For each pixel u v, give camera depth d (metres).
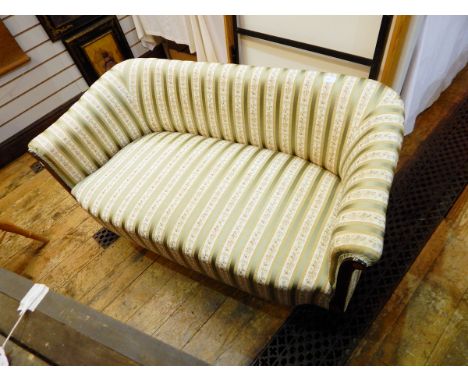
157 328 1.22
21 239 1.60
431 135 1.60
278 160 1.14
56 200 1.75
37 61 1.94
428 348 1.06
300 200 1.01
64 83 2.11
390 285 1.19
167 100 1.24
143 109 1.31
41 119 2.09
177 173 1.15
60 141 1.15
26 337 0.81
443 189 1.41
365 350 1.08
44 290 0.88
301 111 1.02
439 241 1.27
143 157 1.24
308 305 1.19
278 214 0.98
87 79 2.20
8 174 1.96
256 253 0.93
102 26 2.10
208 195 1.07
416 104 1.44
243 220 0.99
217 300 1.26
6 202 1.79
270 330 1.16
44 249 1.54
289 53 1.44
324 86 0.97
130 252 1.46
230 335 1.17
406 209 1.37
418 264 1.22
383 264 1.23
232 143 1.25
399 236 1.30
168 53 2.49
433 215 1.33
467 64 1.87
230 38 1.54
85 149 1.22
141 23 2.18
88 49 2.10
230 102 1.13
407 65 1.15
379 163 0.79
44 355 0.78
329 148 1.03
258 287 0.95
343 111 0.95
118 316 1.27
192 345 1.17
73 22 1.96
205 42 1.72
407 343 1.07
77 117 1.18
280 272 0.89
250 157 1.17
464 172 1.45
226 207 1.03
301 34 1.33
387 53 1.10
